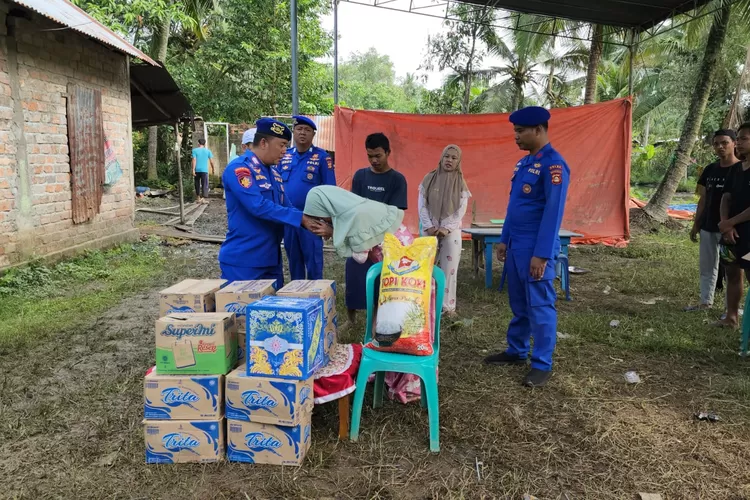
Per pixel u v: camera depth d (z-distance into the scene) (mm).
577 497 2369
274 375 2502
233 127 18719
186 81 18812
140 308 5246
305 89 20875
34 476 2480
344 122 8516
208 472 2512
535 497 2361
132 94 9906
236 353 2725
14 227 6047
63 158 6930
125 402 3223
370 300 3131
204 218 12312
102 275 6438
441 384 3555
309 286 2898
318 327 2684
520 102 20984
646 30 9594
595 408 3195
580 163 8922
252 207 3057
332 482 2453
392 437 2871
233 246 3258
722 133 4789
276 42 19125
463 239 9445
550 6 8516
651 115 22484
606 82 25234
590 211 9086
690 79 17797
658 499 2336
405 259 2947
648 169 26891
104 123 7977
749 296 3986
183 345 2514
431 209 4941
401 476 2510
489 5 8555
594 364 3914
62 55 6898
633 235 10594
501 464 2619
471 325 4828
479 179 8906
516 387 3506
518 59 19578
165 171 20562
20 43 6102
